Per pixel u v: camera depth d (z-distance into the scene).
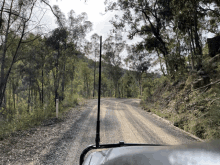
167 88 23.45
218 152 0.66
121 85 91.75
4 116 12.43
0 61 14.20
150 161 0.88
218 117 8.05
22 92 30.39
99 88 3.00
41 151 5.65
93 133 8.28
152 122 11.98
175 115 13.14
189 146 0.86
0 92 13.98
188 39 20.23
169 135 8.30
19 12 12.59
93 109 18.75
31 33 15.02
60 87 22.66
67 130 8.66
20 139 6.96
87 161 1.59
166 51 29.00
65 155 5.32
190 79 16.27
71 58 24.95
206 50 22.81
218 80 11.83
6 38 13.61
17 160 4.93
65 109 18.08
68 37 22.14
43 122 10.80
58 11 18.75
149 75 54.59
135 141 7.05
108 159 1.33
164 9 25.31
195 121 9.51
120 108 21.62
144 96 31.69
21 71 21.28
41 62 19.86
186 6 18.52
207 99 11.00
